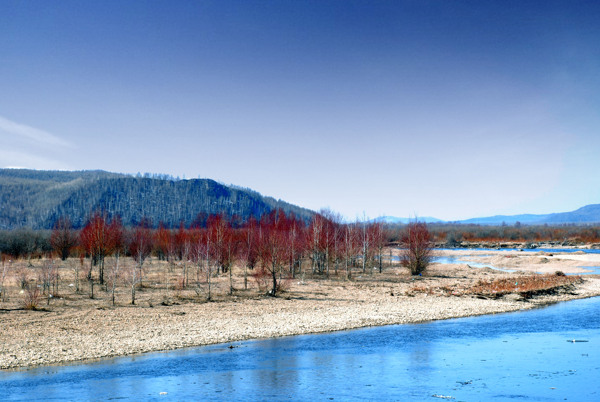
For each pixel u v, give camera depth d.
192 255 70.81
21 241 100.75
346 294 50.41
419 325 36.47
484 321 38.16
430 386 21.05
